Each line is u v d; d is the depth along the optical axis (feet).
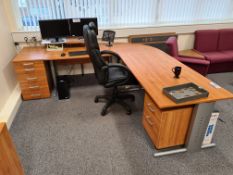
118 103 9.14
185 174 5.92
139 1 11.84
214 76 12.59
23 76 9.25
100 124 8.09
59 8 10.78
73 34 10.60
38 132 7.63
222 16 13.89
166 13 12.71
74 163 6.29
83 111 8.95
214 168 6.12
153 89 6.06
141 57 8.91
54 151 6.75
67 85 10.25
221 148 6.88
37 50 10.34
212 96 5.74
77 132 7.64
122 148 6.88
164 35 12.55
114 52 9.45
